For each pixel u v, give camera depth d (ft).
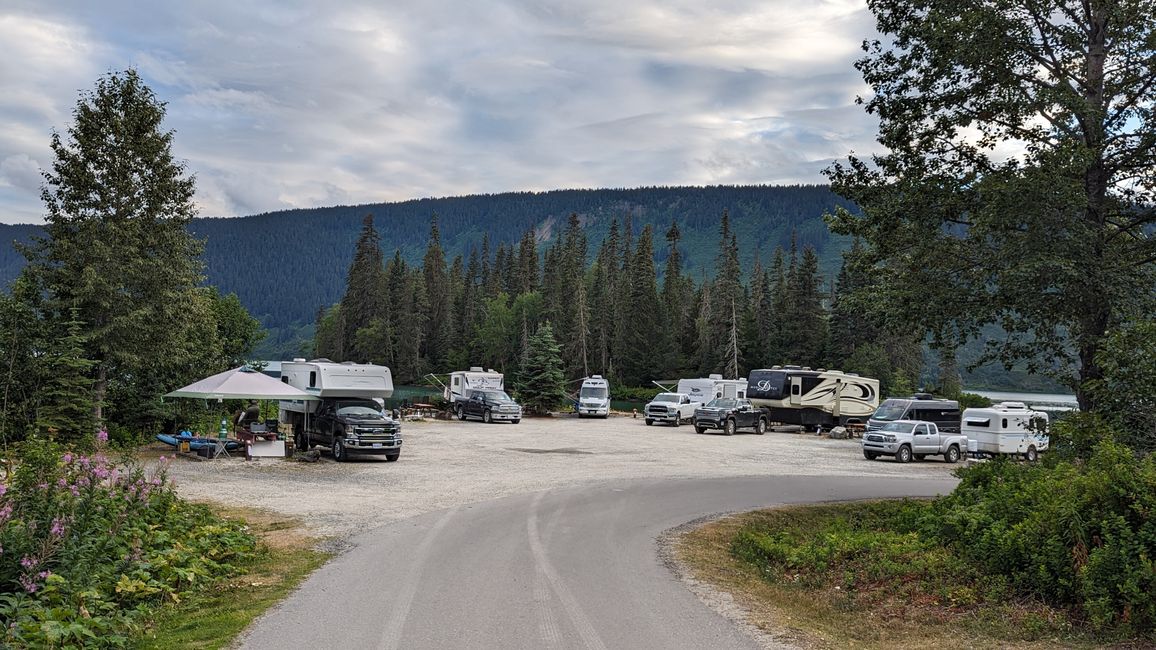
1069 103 42.65
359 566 32.48
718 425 126.11
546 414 175.63
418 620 24.34
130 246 81.10
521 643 22.13
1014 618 26.14
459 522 43.68
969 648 23.34
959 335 48.42
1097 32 46.16
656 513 49.47
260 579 30.48
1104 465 28.48
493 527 42.32
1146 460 28.66
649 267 282.77
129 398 87.71
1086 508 27.73
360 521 43.80
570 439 111.14
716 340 275.59
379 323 314.96
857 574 33.53
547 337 179.52
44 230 80.59
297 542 37.91
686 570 33.88
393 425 75.87
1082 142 41.88
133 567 27.53
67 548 25.96
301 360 85.81
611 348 289.33
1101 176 46.29
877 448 95.55
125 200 82.43
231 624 23.90
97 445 38.09
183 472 63.87
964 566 31.30
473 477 65.67
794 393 135.33
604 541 39.34
